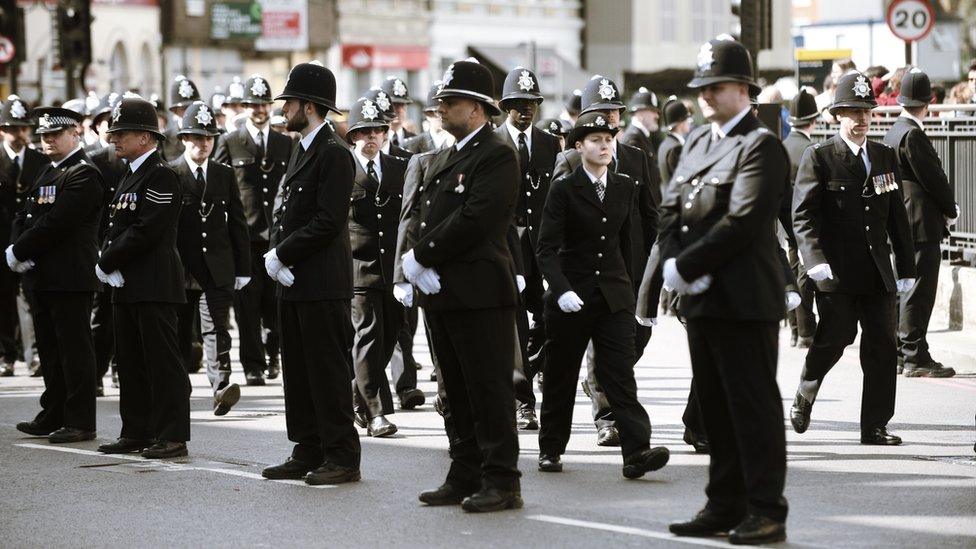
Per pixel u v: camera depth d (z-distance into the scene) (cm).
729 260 1786
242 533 1930
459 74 2008
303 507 2072
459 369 2062
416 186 2330
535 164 2780
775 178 1759
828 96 4406
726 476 1852
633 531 1891
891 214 2519
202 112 3148
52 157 2692
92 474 2350
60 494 2200
